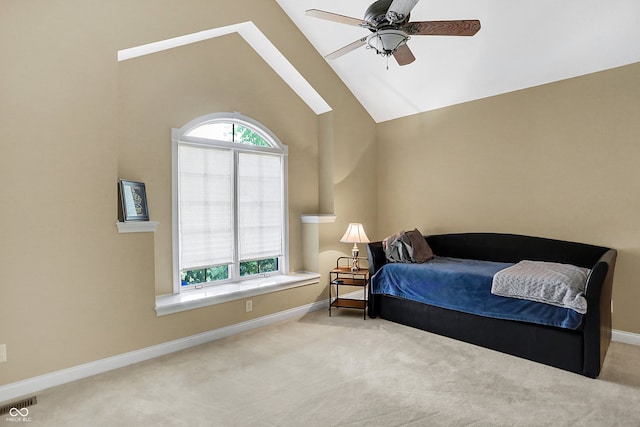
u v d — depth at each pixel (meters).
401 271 3.72
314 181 4.62
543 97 3.60
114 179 2.70
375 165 5.09
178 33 3.04
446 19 3.32
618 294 3.19
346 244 4.64
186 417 2.06
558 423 1.98
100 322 2.63
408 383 2.46
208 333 3.27
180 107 3.38
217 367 2.72
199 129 3.66
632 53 3.02
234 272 3.85
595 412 2.09
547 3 2.90
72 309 2.51
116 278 2.71
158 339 2.94
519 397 2.27
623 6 2.71
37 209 2.36
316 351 3.03
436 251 4.39
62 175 2.46
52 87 2.42
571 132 3.43
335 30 3.89
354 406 2.17
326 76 4.36
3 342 2.24
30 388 2.33
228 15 3.38
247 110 3.90
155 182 3.21
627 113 3.12
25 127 2.32
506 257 3.83
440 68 3.88
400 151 4.84
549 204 3.59
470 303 3.17
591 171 3.32
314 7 3.69
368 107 4.88
